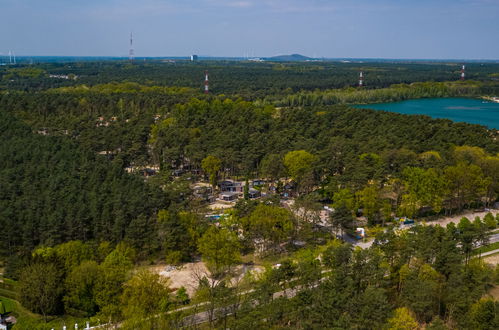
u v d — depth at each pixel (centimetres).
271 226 13712
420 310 9512
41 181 16825
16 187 16225
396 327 8694
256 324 9212
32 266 11181
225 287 10919
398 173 18350
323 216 16625
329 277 10594
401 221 16662
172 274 12769
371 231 15525
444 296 10225
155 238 13388
